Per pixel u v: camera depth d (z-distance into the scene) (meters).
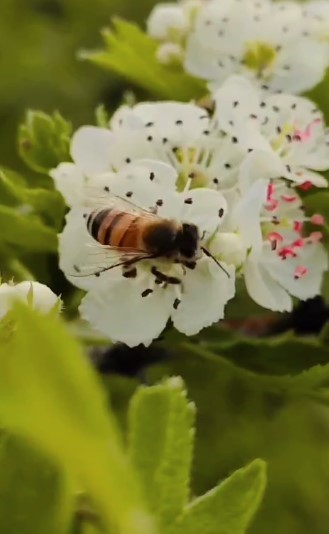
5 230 0.14
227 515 0.10
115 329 0.13
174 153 0.14
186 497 0.10
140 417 0.10
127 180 0.14
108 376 0.15
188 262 0.13
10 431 0.09
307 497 0.23
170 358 0.15
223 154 0.14
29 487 0.09
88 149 0.14
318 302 0.15
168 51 0.17
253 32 0.17
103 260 0.14
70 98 0.31
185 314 0.14
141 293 0.14
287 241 0.14
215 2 0.17
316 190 0.15
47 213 0.15
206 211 0.14
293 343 0.14
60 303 0.12
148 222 0.13
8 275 0.15
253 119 0.15
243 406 0.19
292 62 0.17
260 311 0.15
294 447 0.23
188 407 0.10
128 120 0.14
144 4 0.32
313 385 0.14
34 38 0.32
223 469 0.21
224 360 0.14
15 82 0.31
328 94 0.17
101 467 0.07
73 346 0.07
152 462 0.10
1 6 0.32
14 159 0.28
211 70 0.17
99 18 0.32
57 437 0.07
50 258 0.15
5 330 0.10
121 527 0.07
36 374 0.07
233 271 0.13
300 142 0.15
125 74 0.17
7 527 0.09
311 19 0.17
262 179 0.14
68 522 0.09
